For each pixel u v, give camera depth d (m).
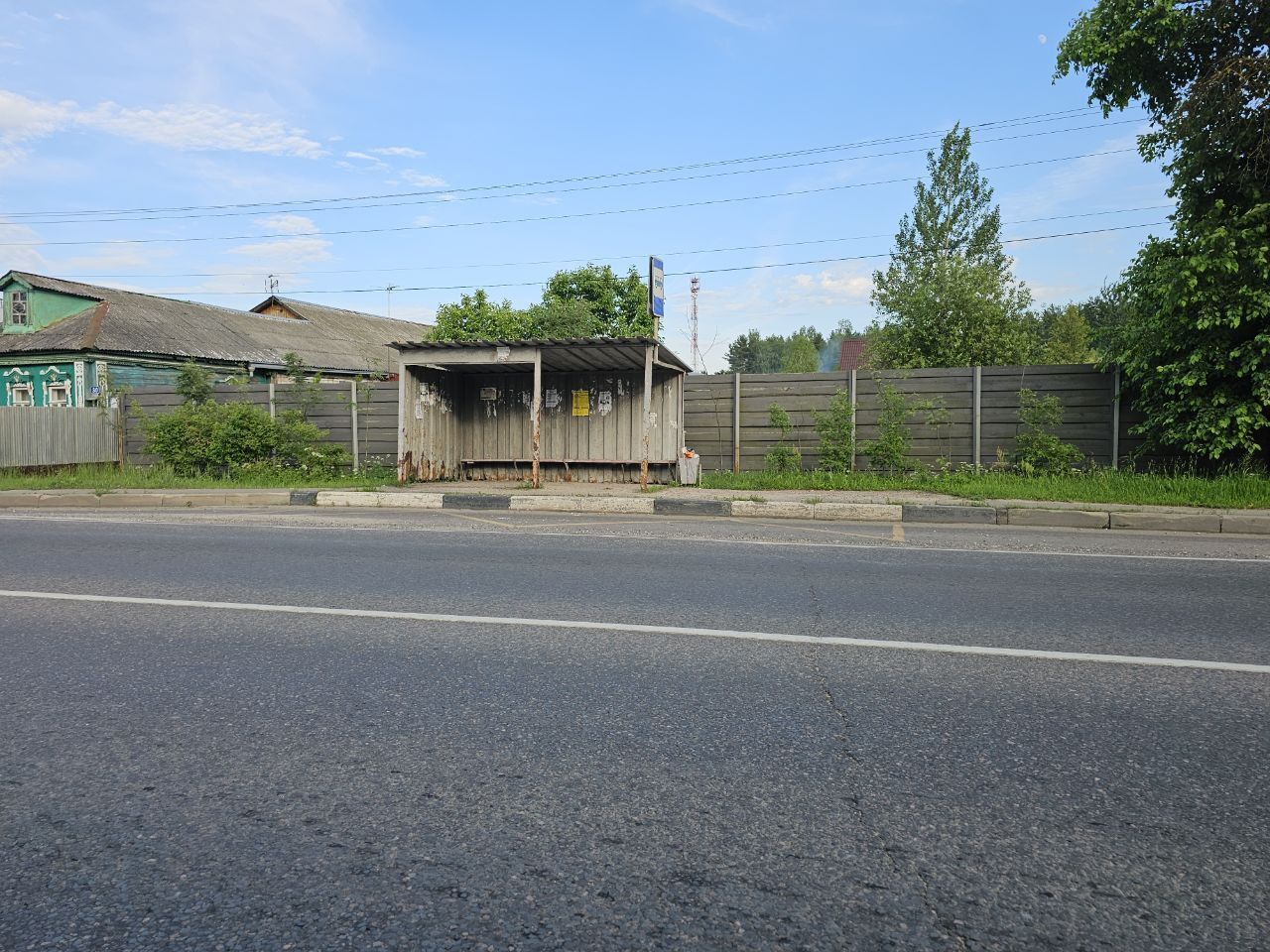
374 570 7.09
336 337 36.44
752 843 2.57
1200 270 10.75
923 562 7.46
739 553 7.97
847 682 4.08
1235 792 2.90
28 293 28.00
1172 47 11.67
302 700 3.85
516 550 8.16
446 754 3.24
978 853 2.51
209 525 10.34
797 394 14.49
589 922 2.18
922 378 13.90
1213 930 2.15
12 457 16.83
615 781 3.00
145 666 4.36
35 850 2.55
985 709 3.71
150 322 27.91
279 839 2.61
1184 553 7.94
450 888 2.34
